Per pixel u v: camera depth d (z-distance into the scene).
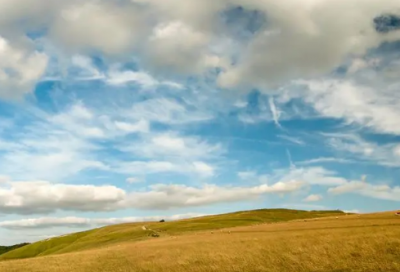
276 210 183.00
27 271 40.97
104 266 41.12
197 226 119.69
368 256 35.66
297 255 38.16
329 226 62.03
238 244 46.84
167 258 42.28
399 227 47.75
